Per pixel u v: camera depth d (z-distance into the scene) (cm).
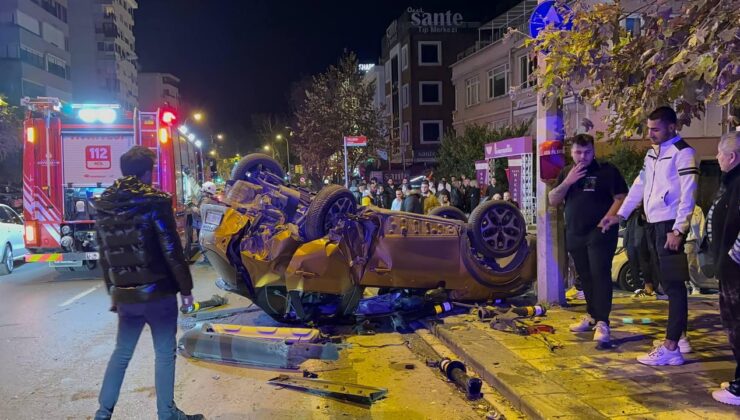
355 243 684
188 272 409
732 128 576
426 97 4597
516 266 755
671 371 484
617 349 548
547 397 438
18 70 4541
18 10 4584
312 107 4131
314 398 500
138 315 408
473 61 3688
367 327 695
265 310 702
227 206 703
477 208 736
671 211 484
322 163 4097
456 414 458
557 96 595
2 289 1070
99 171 1160
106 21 7756
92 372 585
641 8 533
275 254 661
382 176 3997
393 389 515
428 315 718
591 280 593
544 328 622
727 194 413
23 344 688
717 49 403
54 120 1148
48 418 473
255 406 485
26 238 1142
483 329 644
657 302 741
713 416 394
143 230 396
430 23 4600
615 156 1995
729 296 408
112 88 7819
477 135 2984
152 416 470
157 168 1170
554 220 723
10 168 3559
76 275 1218
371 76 5641
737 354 409
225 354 597
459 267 725
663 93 485
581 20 535
